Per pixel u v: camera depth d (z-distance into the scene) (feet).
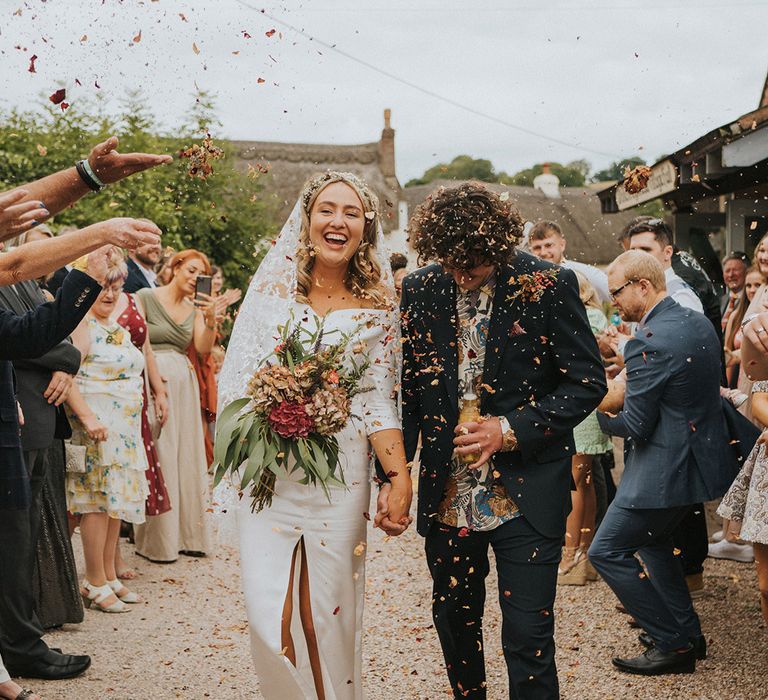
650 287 14.23
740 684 13.55
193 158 11.62
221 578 19.88
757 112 21.44
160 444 20.98
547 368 10.94
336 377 10.96
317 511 11.21
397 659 14.87
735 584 18.17
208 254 40.83
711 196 32.24
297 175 73.61
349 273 11.71
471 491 11.01
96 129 40.57
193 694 13.50
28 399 13.67
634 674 14.07
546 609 10.68
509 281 10.82
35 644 13.82
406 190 77.77
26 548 13.56
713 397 13.83
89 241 9.77
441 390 11.04
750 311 18.92
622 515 13.91
